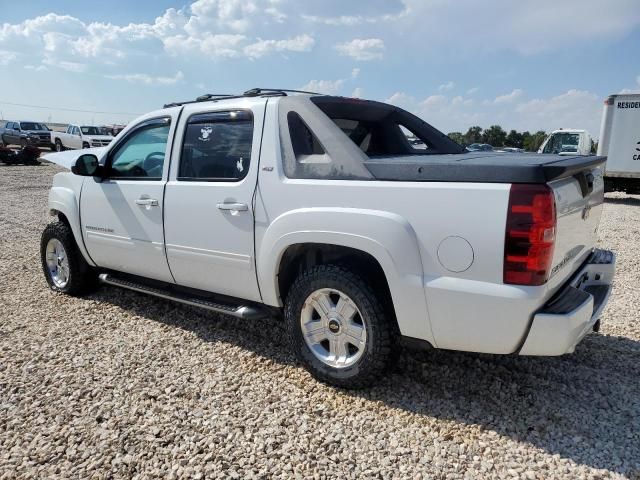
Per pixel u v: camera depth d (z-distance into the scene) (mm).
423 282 2887
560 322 2672
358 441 2861
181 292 4336
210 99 4250
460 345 2961
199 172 3953
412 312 2979
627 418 3059
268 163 3498
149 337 4238
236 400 3266
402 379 3521
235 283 3805
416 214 2896
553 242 2654
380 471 2615
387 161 3107
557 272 2848
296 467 2643
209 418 3062
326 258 3545
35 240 8227
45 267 5441
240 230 3637
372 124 4672
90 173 4562
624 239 8844
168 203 4062
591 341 4168
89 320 4621
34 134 31047
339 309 3312
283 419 3051
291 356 3893
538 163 2809
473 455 2738
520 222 2611
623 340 4195
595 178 3443
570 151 17625
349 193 3129
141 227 4309
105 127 31031
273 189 3449
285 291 3684
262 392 3361
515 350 2840
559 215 2730
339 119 4266
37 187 16484
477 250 2725
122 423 3006
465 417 3078
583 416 3078
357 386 3311
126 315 4738
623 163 14805
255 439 2857
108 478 2564
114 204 4504
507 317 2713
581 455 2721
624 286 5805
